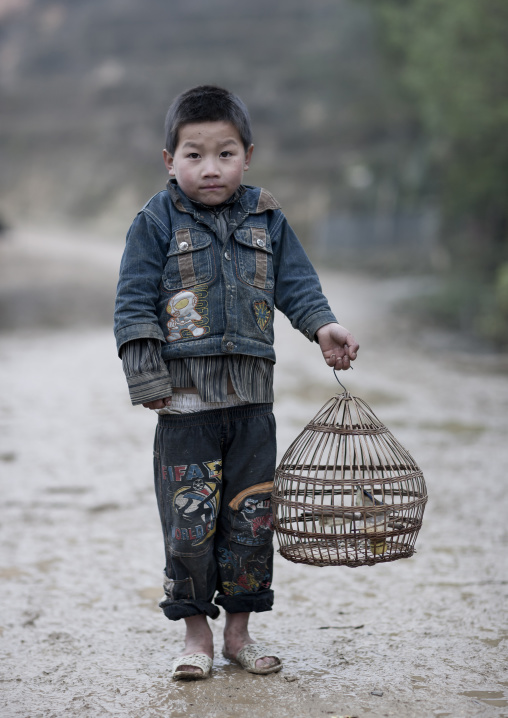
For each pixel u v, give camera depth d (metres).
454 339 15.03
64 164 65.31
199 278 2.71
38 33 81.12
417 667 2.86
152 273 2.72
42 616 3.37
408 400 8.74
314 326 2.83
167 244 2.75
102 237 54.34
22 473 5.71
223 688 2.70
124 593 3.65
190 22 73.12
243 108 2.82
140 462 6.07
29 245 39.16
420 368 11.30
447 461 6.12
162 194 2.83
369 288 24.66
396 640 3.11
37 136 67.69
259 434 2.79
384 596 3.58
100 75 71.94
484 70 17.44
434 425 7.47
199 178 2.73
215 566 2.84
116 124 66.50
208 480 2.73
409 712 2.51
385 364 11.58
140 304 2.68
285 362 11.30
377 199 42.00
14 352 12.15
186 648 2.87
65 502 5.05
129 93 69.56
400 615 3.36
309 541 2.64
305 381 9.77
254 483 2.78
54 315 17.72
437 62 18.56
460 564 3.98
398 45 24.14
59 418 7.56
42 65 76.69
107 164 64.00
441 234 29.50
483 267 24.56
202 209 2.79
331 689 2.68
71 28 79.81
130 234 2.76
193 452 2.73
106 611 3.44
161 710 2.54
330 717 2.48
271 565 2.89
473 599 3.52
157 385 2.64
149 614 3.42
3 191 65.12
